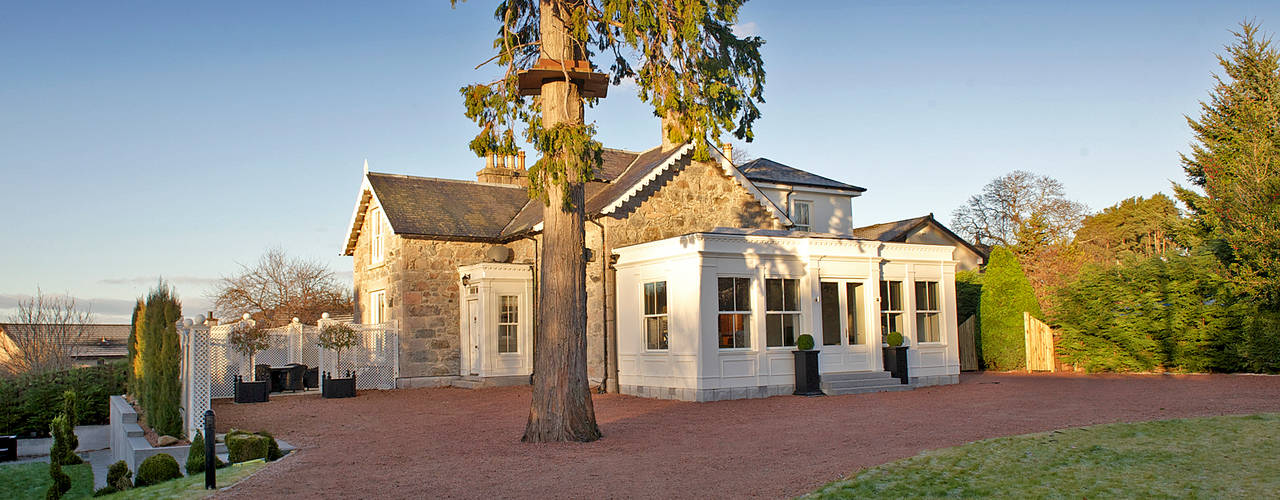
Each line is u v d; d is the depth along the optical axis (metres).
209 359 14.62
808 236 19.67
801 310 18.94
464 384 22.61
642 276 19.27
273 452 11.55
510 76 12.27
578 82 12.44
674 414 14.98
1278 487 7.63
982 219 51.03
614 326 20.23
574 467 9.88
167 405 13.45
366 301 26.38
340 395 19.91
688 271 17.77
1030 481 8.26
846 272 19.42
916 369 20.02
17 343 34.09
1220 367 20.34
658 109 12.51
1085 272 23.19
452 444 11.99
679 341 17.95
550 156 11.53
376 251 25.77
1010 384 19.55
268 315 40.41
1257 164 20.77
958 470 8.77
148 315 14.45
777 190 29.17
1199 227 22.84
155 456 11.11
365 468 10.27
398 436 13.05
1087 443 9.91
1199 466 8.55
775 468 9.36
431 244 23.41
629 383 19.55
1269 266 19.52
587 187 23.81
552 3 12.45
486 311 22.08
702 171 22.31
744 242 18.16
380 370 22.66
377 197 23.88
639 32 11.89
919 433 11.52
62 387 20.84
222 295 41.81
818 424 12.95
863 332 19.61
